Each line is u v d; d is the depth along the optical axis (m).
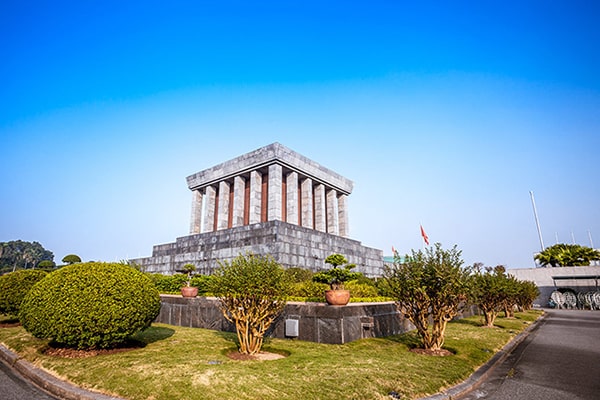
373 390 5.81
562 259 39.50
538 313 23.67
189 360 7.48
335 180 37.25
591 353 10.09
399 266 9.99
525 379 7.39
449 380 6.70
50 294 8.02
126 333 8.36
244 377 6.21
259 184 32.34
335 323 9.72
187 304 13.48
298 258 23.98
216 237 28.72
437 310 9.31
